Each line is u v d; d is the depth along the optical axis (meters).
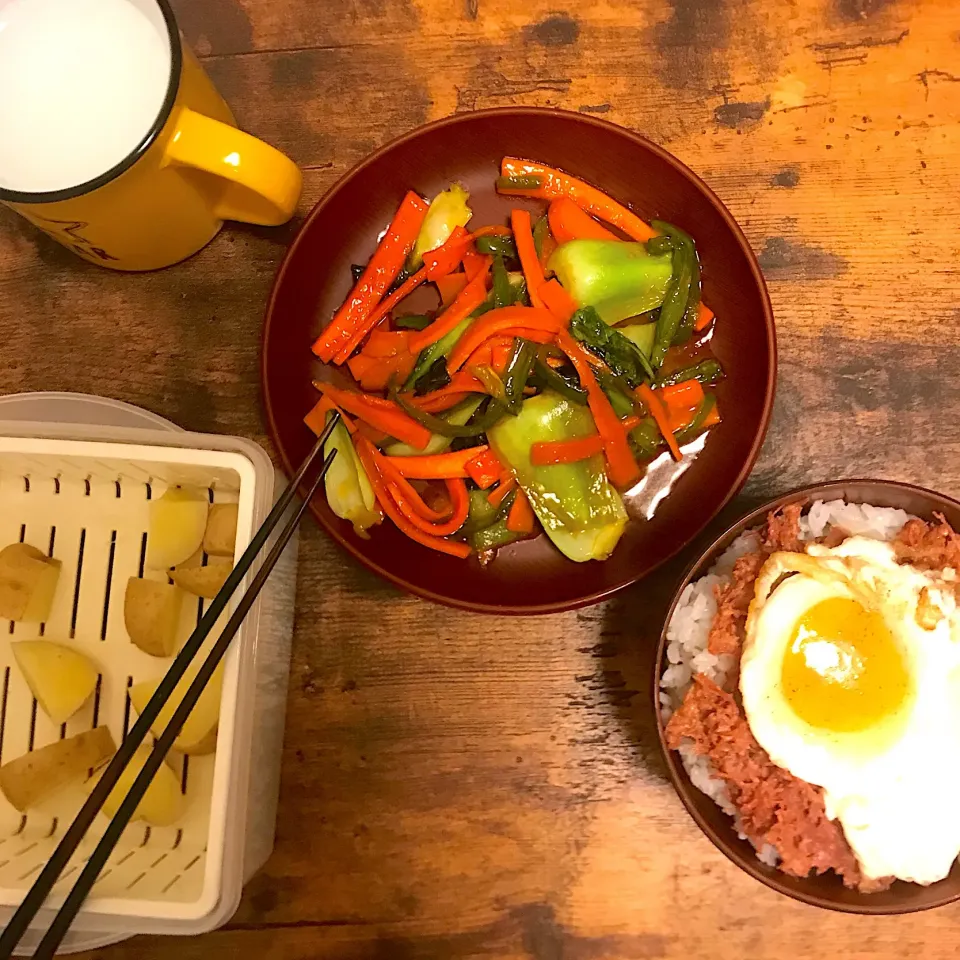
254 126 0.46
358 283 0.44
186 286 0.45
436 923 0.43
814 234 0.45
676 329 0.43
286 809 0.43
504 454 0.42
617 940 0.43
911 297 0.45
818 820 0.38
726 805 0.40
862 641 0.37
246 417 0.45
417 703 0.44
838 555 0.38
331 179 0.46
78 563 0.43
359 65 0.46
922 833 0.37
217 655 0.33
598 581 0.42
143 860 0.39
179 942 0.43
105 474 0.42
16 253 0.46
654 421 0.43
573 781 0.43
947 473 0.44
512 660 0.44
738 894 0.43
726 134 0.45
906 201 0.45
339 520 0.42
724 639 0.38
